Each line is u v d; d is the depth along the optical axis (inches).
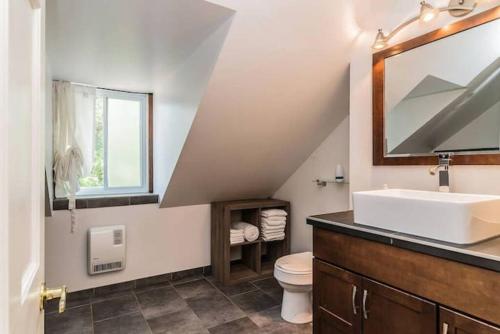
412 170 65.6
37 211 28.4
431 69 61.8
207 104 77.9
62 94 98.0
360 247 52.1
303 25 67.6
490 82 53.8
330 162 104.4
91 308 94.3
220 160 99.3
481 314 37.1
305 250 116.0
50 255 96.2
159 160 111.3
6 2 17.7
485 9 53.9
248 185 119.4
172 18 61.4
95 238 100.0
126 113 115.0
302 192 117.2
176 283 114.3
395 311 46.7
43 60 30.3
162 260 115.4
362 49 75.3
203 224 123.5
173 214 117.2
